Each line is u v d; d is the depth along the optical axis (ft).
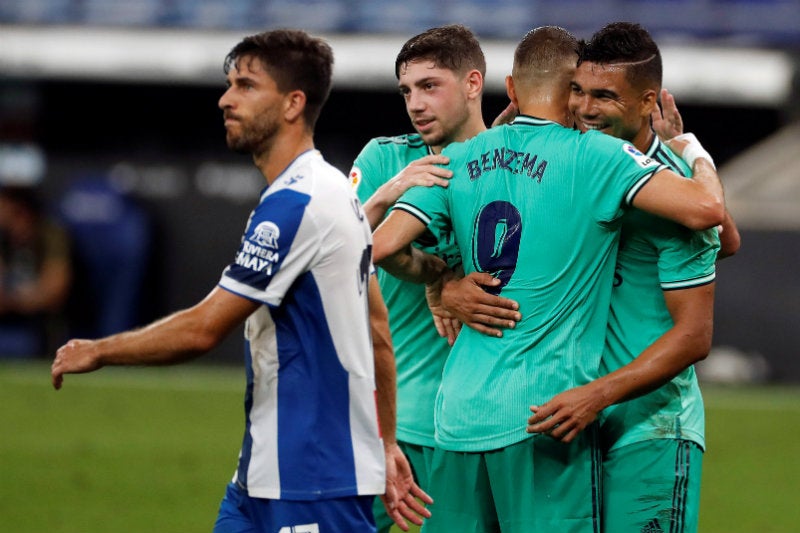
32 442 113.09
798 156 190.08
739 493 98.63
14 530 82.12
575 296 48.19
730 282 154.40
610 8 191.83
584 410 46.80
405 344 58.44
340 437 43.75
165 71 196.85
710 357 154.71
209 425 123.75
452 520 49.75
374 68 193.26
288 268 43.24
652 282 49.57
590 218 47.73
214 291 43.55
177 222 173.37
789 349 153.17
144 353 43.04
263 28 195.83
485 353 48.88
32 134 198.08
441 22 192.44
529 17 191.31
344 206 44.32
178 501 91.50
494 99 194.80
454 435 48.88
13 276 167.22
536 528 47.93
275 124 44.73
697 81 192.85
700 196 45.91
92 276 171.01
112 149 216.95
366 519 44.39
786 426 127.85
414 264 52.01
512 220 48.52
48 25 196.75
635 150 47.55
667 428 49.44
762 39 191.83
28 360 169.17
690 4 191.93
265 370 43.98
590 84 48.88
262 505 43.88
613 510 49.67
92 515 86.69
